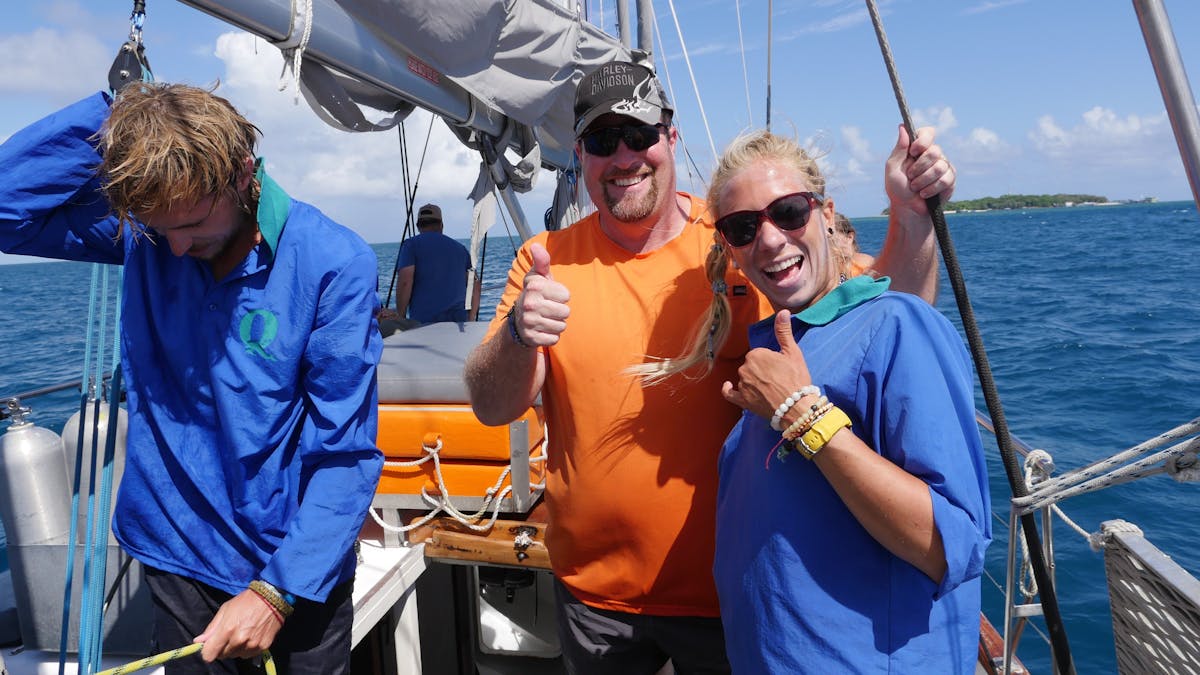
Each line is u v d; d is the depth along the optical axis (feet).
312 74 7.04
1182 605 4.49
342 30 6.70
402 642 7.87
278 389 4.87
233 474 4.90
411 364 8.23
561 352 5.72
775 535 4.15
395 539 8.08
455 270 16.44
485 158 10.89
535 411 8.50
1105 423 28.89
